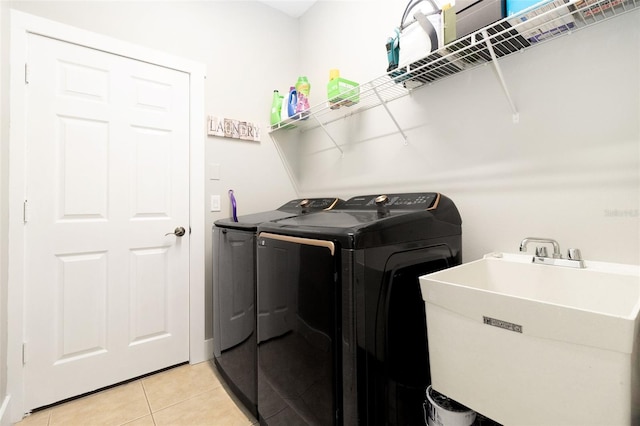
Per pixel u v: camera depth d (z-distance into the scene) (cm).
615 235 101
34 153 150
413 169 166
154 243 184
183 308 195
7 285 142
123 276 174
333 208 179
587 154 107
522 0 99
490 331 80
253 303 142
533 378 73
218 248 179
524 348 74
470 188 141
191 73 198
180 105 194
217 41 211
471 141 140
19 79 145
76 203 161
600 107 104
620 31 99
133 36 178
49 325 153
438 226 125
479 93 137
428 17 125
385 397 103
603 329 62
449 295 89
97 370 165
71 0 160
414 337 113
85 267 163
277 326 121
